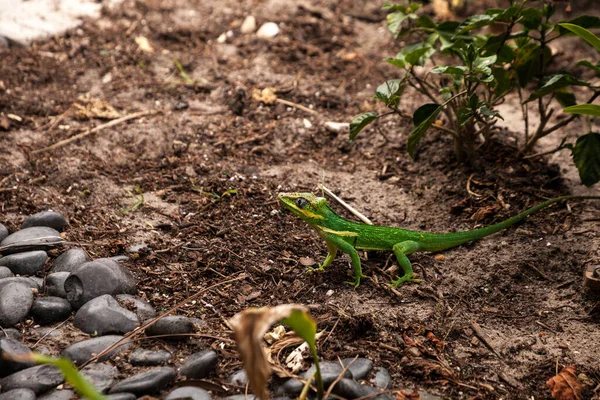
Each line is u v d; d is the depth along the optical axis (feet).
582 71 22.40
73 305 12.91
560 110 20.93
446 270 14.61
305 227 15.85
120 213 16.19
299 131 19.76
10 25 23.50
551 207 16.35
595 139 15.85
